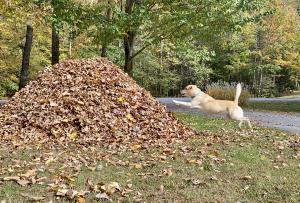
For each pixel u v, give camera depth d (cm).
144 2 1695
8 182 581
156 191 562
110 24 1638
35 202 500
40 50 3319
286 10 4906
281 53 5097
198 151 835
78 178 608
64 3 1623
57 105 1059
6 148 840
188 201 521
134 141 966
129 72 1809
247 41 4862
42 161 726
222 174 662
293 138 1066
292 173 685
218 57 5100
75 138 963
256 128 1253
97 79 1174
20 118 1041
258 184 603
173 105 2230
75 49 3231
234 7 1688
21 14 1424
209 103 1096
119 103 1107
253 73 5222
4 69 3058
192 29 1716
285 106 2466
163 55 4891
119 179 618
